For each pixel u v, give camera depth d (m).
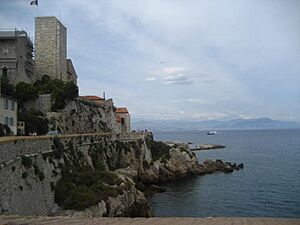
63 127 78.25
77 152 59.69
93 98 116.62
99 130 96.31
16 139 36.09
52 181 44.66
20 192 35.00
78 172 52.66
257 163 121.00
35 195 38.59
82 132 86.25
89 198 44.44
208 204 64.31
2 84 72.00
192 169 99.44
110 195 48.66
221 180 89.75
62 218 20.31
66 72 101.38
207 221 18.92
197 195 72.44
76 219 19.80
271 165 114.81
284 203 63.00
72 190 45.41
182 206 63.34
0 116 52.16
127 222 18.69
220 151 178.50
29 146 39.75
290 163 119.06
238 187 79.38
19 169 35.91
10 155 34.16
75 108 84.81
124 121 140.62
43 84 85.31
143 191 73.62
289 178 88.88
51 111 78.12
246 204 63.25
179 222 18.56
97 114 97.38
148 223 18.36
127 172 76.75
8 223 18.12
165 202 66.75
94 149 70.44
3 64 78.88
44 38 94.62
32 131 67.00
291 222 18.39
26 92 76.38
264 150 176.88
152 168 91.50
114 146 83.62
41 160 42.56
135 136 93.25
